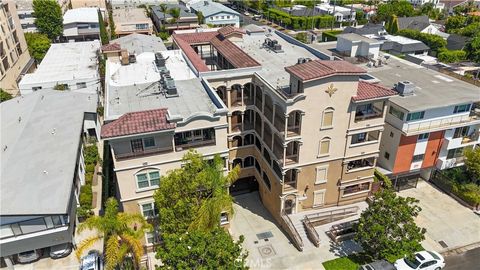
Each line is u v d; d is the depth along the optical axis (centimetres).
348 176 4031
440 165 4472
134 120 3131
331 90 3462
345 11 13150
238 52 4553
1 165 3903
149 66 4688
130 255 3142
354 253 3631
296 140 3594
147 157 3173
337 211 4100
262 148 4178
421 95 4294
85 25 10100
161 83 4081
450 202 4353
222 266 2519
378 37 8250
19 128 4662
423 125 4159
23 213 3183
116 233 2705
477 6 14712
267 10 14150
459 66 7331
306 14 12925
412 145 4256
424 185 4675
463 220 4062
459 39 8938
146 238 3516
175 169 3109
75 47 8394
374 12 13688
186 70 4522
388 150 4353
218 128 3334
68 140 4438
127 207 3325
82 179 4559
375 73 5062
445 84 4672
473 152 4331
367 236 3225
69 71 6775
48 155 4100
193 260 2516
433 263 3378
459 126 4272
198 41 5447
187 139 3472
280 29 12438
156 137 3178
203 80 4012
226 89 4134
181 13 11681
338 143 3791
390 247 3138
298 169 3769
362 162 4134
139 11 12888
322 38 10219
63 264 3509
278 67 4381
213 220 2853
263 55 4803
